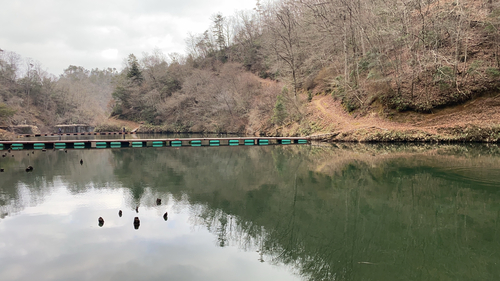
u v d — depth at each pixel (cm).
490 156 1645
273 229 763
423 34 2556
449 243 666
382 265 589
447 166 1405
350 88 3045
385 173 1338
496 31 2377
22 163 1744
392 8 2728
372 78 2780
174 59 7169
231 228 768
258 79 5078
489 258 599
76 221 789
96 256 600
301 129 3234
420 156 1733
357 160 1712
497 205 883
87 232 718
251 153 2234
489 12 2589
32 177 1340
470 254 618
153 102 6275
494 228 732
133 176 1376
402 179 1219
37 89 7325
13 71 7294
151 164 1725
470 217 806
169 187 1171
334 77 3369
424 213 849
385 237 711
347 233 738
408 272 559
